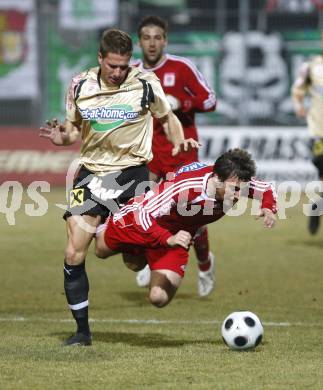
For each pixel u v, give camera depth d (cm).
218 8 9225
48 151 8562
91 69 2684
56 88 9006
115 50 2522
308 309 3381
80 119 2712
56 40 8962
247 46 8994
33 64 8975
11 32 8950
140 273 3659
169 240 2459
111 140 2650
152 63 3797
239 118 8944
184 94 3806
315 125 5325
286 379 2164
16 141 8575
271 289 3866
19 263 4575
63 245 5262
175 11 9206
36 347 2567
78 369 2261
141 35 3766
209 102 3809
